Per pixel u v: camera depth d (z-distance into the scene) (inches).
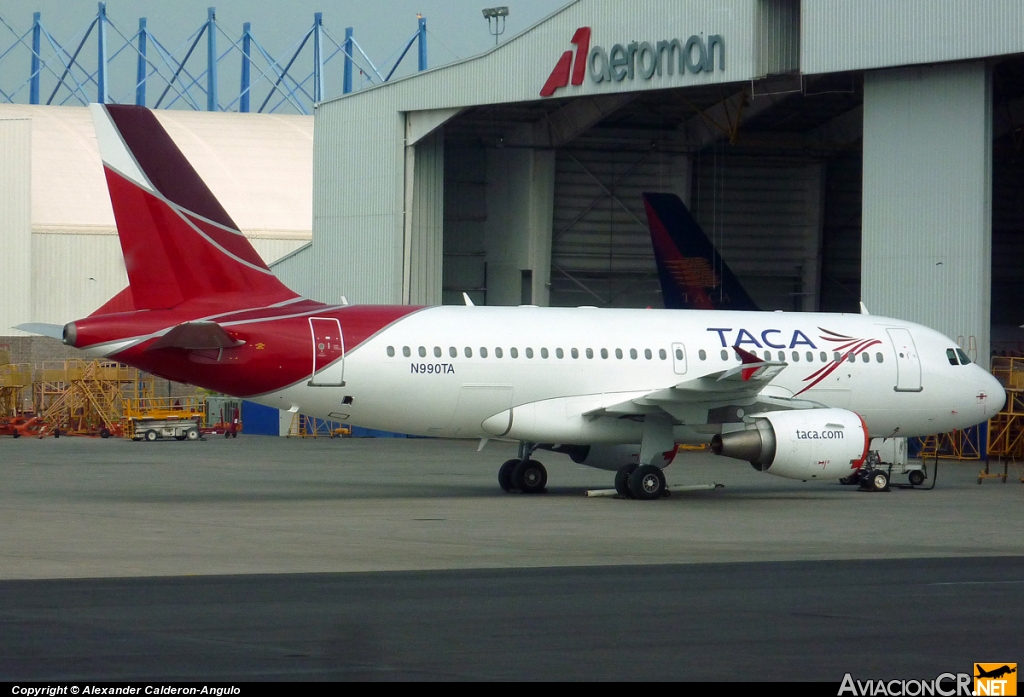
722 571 2241.6
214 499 3516.2
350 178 7234.3
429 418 3558.1
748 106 7253.9
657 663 1515.7
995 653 1594.5
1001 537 2817.4
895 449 4232.3
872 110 5502.0
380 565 2265.0
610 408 3590.1
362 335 3454.7
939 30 5078.7
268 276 3454.7
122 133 3282.5
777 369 3597.4
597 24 6033.5
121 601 1868.8
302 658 1509.6
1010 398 5585.6
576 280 7810.0
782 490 4074.8
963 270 5216.5
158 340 3181.6
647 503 3523.6
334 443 6673.2
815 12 5413.4
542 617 1782.7
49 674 1418.6
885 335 4097.0
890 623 1774.1
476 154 7780.5
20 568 2183.8
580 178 7721.5
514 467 3846.0
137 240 3302.2
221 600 1884.8
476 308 3683.6
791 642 1642.5
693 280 6624.0
